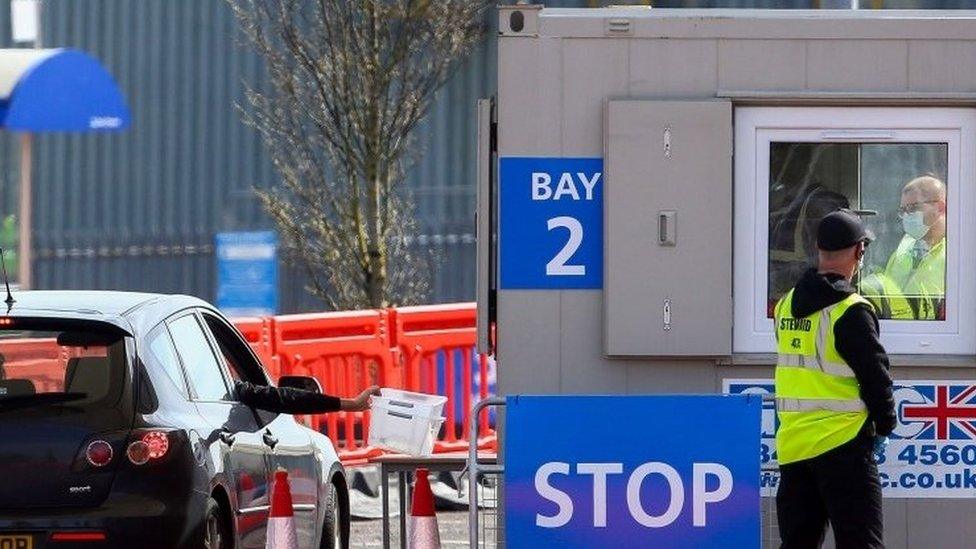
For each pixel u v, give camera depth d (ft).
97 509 75.97
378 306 162.40
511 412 73.20
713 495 72.84
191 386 83.61
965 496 85.81
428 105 163.53
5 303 81.35
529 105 85.15
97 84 153.48
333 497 100.17
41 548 75.56
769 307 85.97
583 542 72.84
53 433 76.95
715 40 84.99
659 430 72.90
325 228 164.04
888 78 85.15
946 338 86.22
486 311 87.76
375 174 160.97
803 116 85.66
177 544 76.69
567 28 85.10
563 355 85.71
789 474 76.54
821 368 74.84
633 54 85.10
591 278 85.46
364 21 157.28
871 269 86.28
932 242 86.12
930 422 85.81
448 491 133.69
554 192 85.30
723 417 73.00
